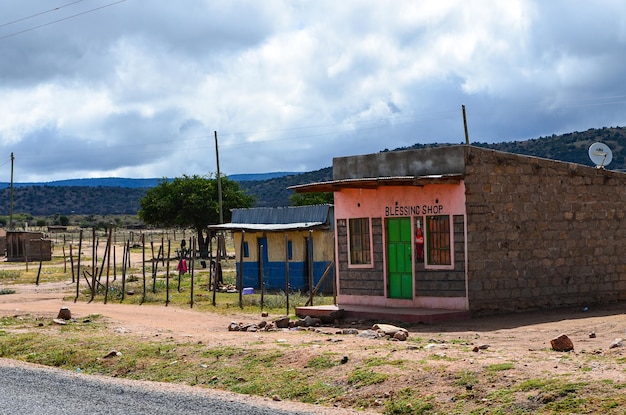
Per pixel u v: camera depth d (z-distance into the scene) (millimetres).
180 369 15844
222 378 14805
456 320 21578
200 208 71812
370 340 17641
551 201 23562
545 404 11078
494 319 21516
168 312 26750
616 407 10492
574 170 24016
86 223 177500
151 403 12836
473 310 22047
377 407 12234
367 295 24109
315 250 35594
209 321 24250
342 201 24766
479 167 22359
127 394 13688
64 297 34344
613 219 24719
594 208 24359
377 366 14000
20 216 194625
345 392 13117
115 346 18359
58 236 114062
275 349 16375
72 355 17875
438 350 15586
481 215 22281
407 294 23344
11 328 22688
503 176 22734
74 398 13445
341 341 17484
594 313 21938
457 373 12953
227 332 20969
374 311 22594
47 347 19016
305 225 34781
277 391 13625
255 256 38156
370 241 24031
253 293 36469
